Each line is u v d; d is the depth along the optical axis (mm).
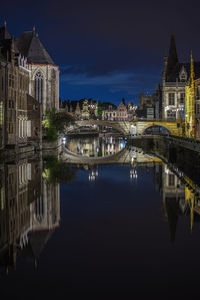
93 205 21453
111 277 11320
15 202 21438
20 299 9906
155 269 11930
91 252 13523
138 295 10117
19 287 10633
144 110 192500
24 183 28125
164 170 39156
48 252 13516
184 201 22781
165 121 109438
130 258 12953
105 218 18453
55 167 39656
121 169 40062
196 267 12109
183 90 110188
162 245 14367
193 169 40031
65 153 63531
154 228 16797
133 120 111125
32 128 63750
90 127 191750
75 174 34781
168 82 110875
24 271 11773
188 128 77562
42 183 28453
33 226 16734
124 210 20281
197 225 17328
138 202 22469
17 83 56031
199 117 71750
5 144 50531
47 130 70312
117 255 13211
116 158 55938
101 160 52281
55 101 104250
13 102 54438
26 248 13836
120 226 17031
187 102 81000
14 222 17281
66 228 16609
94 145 98375
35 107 63469
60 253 13414
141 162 48812
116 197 23984
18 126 58406
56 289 10516
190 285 10766
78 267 12125
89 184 29094
